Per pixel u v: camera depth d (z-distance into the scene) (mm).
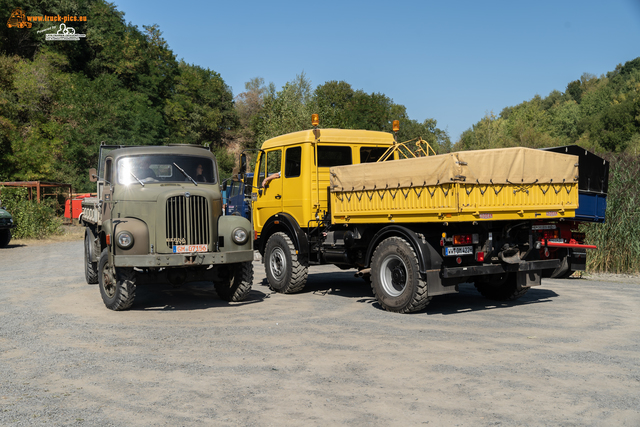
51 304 8742
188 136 90375
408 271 7551
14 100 46531
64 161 48125
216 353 5699
